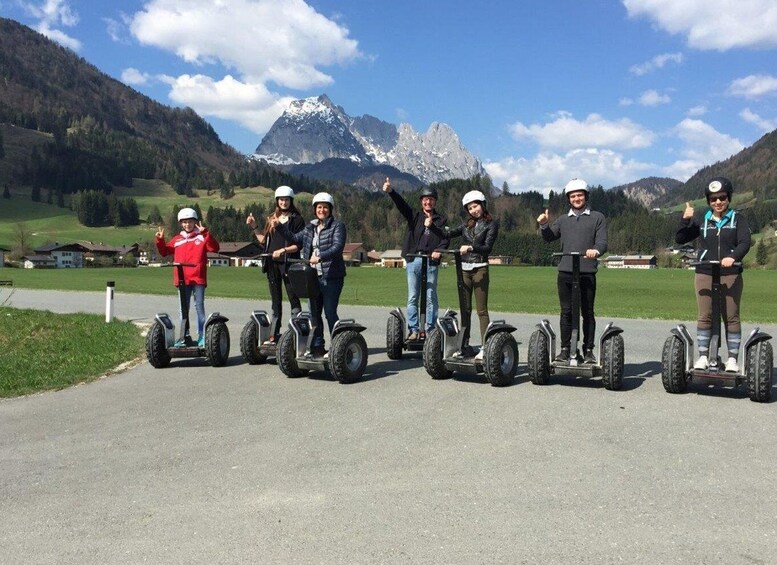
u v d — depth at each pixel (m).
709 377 6.81
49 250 144.88
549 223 7.92
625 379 8.02
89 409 7.01
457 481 4.52
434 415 6.30
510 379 7.64
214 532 3.82
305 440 5.59
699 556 3.40
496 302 28.19
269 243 9.34
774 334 13.62
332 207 8.60
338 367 7.67
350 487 4.46
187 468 4.96
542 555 3.44
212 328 9.20
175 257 9.66
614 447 5.20
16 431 6.21
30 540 3.79
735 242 7.02
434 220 9.12
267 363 9.54
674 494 4.22
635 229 175.00
